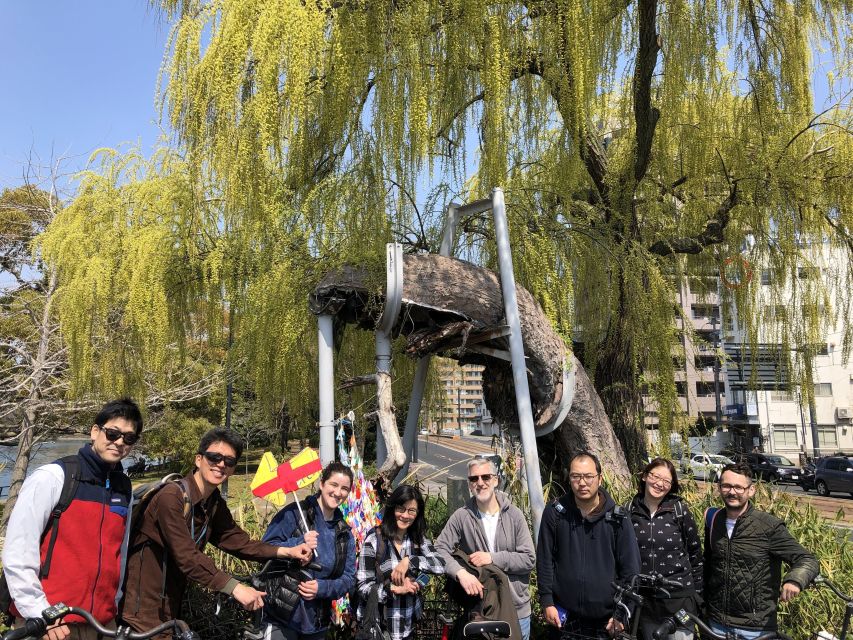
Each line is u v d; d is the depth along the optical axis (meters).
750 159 8.02
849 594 4.59
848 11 8.11
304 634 3.28
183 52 5.23
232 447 3.17
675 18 7.53
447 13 5.53
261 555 3.29
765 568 3.41
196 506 3.16
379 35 5.23
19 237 13.16
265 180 5.06
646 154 7.43
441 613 3.62
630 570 3.24
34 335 12.87
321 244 5.66
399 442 4.89
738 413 32.69
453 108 6.32
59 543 2.70
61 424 12.89
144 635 2.34
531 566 3.55
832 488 19.84
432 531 5.96
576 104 5.96
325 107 5.50
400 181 5.81
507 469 5.88
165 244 6.56
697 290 9.46
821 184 8.05
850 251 8.31
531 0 6.22
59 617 2.31
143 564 2.99
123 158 6.96
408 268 5.35
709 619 3.54
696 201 8.15
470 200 7.82
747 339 8.55
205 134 5.05
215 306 6.85
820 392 33.09
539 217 6.79
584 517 3.38
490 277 5.71
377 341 5.27
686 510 3.57
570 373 5.99
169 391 8.91
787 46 7.88
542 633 4.45
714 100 8.08
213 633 3.75
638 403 7.73
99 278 6.40
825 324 8.45
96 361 7.07
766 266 8.29
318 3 5.09
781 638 2.80
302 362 6.59
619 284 7.12
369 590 3.34
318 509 3.45
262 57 4.73
